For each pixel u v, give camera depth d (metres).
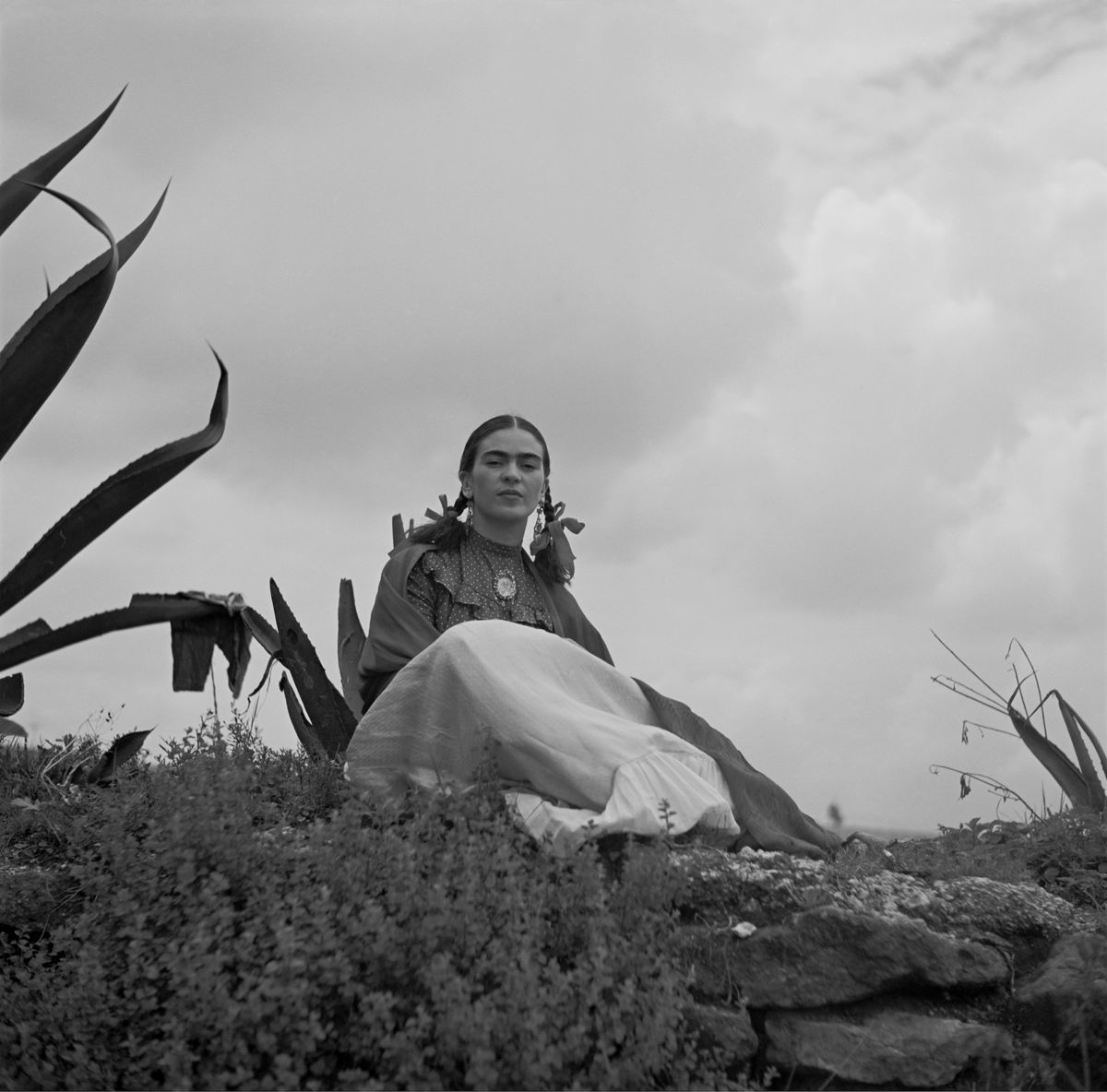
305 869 3.49
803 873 3.87
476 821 3.63
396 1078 2.93
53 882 4.10
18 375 4.38
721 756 4.27
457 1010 2.94
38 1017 3.40
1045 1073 3.55
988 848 4.61
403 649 4.67
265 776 4.60
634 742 4.04
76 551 4.25
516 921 3.22
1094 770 5.92
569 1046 3.02
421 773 4.23
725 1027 3.48
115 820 3.79
